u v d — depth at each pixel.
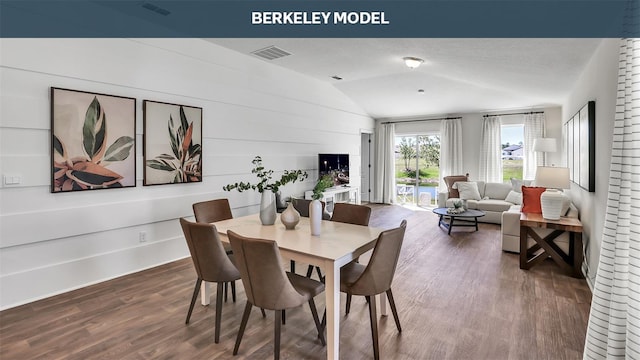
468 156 7.69
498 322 2.54
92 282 3.29
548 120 6.79
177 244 4.02
